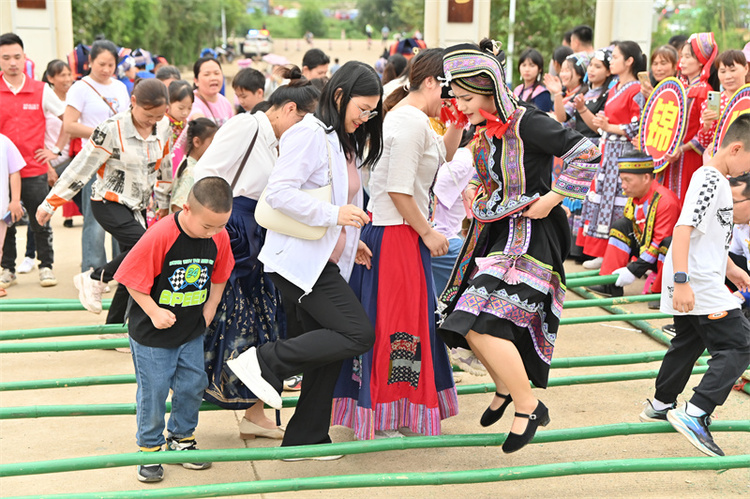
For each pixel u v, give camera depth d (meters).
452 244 4.68
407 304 3.73
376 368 3.73
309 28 83.75
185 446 3.75
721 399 3.68
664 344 5.38
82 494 3.10
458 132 4.12
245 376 3.52
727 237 3.84
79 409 3.72
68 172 4.94
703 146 6.03
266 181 3.94
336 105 3.53
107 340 4.52
